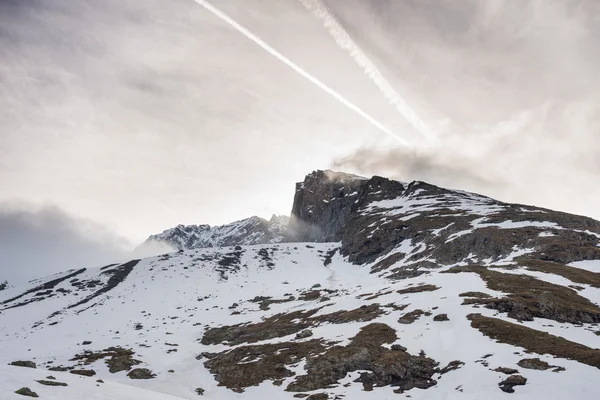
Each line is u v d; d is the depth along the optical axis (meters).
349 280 148.12
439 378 46.56
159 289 155.00
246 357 67.75
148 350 82.50
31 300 158.62
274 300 127.94
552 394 36.91
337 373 52.72
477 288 77.00
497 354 48.00
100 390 32.00
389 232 182.50
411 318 66.12
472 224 153.75
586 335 53.97
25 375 31.72
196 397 53.59
